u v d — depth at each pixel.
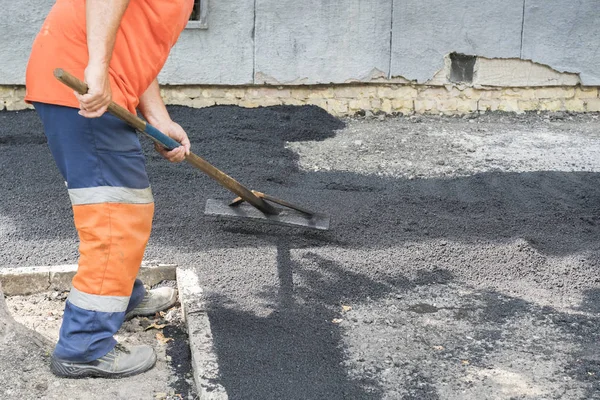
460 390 3.48
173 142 3.48
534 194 6.03
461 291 4.44
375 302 4.27
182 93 8.50
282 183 6.29
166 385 3.54
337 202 5.60
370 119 8.59
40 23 8.12
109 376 3.52
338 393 3.43
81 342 3.42
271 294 4.27
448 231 5.18
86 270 3.36
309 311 4.13
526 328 4.03
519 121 8.57
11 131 7.39
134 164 3.32
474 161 7.02
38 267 4.38
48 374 3.51
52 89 3.18
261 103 8.62
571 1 8.49
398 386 3.50
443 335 3.95
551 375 3.60
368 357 3.73
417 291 4.41
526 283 4.55
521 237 5.09
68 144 3.24
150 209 3.43
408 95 8.73
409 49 8.52
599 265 4.76
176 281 4.50
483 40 8.53
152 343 3.89
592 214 5.62
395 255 4.80
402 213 5.48
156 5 3.25
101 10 2.99
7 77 8.20
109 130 3.23
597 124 8.52
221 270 4.50
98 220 3.29
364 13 8.36
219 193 5.80
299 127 7.84
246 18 8.27
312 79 8.50
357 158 7.09
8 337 3.63
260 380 3.49
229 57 8.36
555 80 8.75
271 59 8.41
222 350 3.70
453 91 8.74
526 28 8.54
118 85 3.23
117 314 3.45
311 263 4.65
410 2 8.38
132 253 3.38
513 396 3.43
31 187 5.89
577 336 3.95
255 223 5.16
